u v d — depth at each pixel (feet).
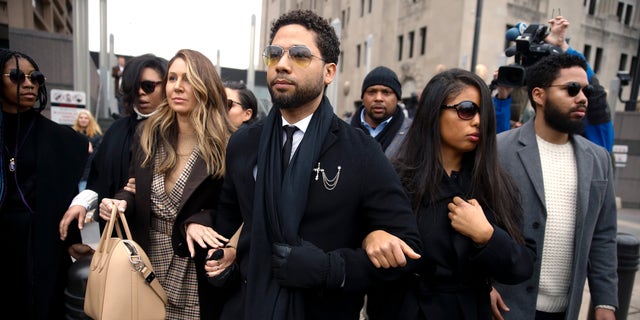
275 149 4.38
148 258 6.02
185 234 5.70
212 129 6.35
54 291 6.68
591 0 77.41
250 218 4.50
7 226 6.39
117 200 5.90
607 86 80.59
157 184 6.23
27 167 6.64
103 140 7.68
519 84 7.57
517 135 6.18
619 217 26.96
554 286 5.73
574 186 5.79
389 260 3.84
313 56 4.22
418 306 4.77
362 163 4.32
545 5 71.82
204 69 6.42
